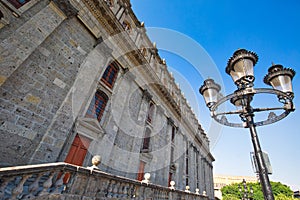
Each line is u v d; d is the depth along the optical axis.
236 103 4.88
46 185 4.00
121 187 6.23
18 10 6.96
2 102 6.15
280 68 4.41
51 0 8.41
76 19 9.77
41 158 6.80
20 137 6.39
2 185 3.19
